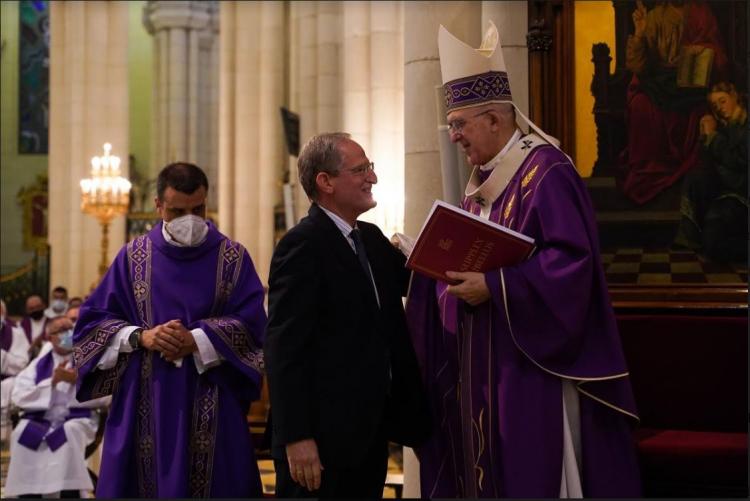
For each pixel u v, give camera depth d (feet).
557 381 13.28
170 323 14.94
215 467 15.06
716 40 19.33
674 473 15.55
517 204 13.76
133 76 110.22
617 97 19.53
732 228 19.11
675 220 19.39
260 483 15.51
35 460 27.96
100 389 15.35
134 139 109.81
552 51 19.42
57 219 68.08
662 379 17.80
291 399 13.17
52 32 67.97
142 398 15.23
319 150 14.12
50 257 68.33
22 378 28.50
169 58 96.73
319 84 49.19
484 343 13.74
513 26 19.66
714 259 19.15
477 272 13.41
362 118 35.96
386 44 35.09
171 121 96.43
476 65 14.12
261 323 15.65
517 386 13.34
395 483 22.34
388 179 29.40
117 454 14.99
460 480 14.25
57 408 28.45
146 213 71.46
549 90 19.38
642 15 19.53
